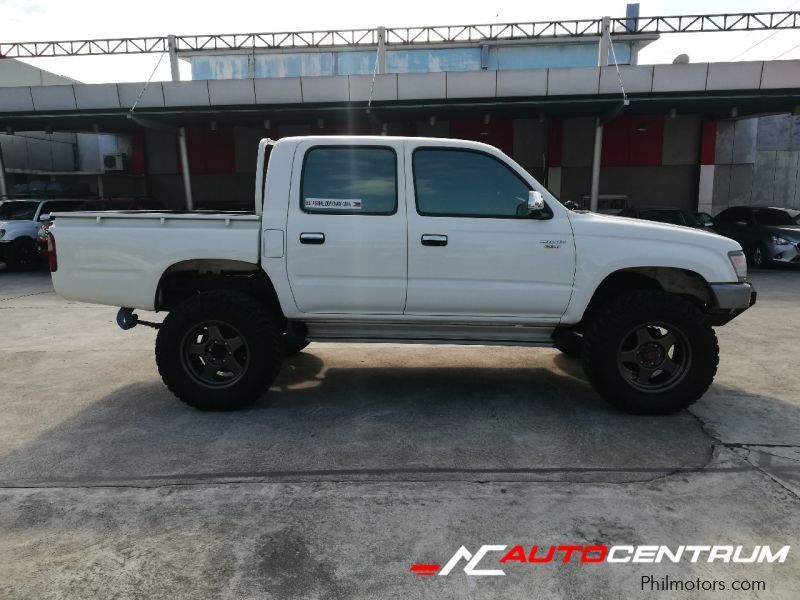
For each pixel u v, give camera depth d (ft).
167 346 14.03
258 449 12.12
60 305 30.91
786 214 46.34
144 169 72.08
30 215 47.70
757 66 45.52
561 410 14.42
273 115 53.72
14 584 7.82
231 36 65.21
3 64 73.26
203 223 13.89
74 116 52.95
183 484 10.61
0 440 12.71
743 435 12.76
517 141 66.85
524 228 13.56
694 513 9.51
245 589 7.70
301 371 18.04
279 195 13.82
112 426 13.51
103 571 8.11
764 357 19.35
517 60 81.25
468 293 13.66
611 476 10.82
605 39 58.49
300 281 13.84
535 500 9.94
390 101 49.65
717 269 13.58
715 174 66.95
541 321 13.91
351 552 8.50
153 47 63.52
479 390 16.07
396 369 18.30
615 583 7.81
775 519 9.33
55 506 9.86
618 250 13.50
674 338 13.84
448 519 9.36
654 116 63.67
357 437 12.73
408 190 13.65
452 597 7.55
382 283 13.71
